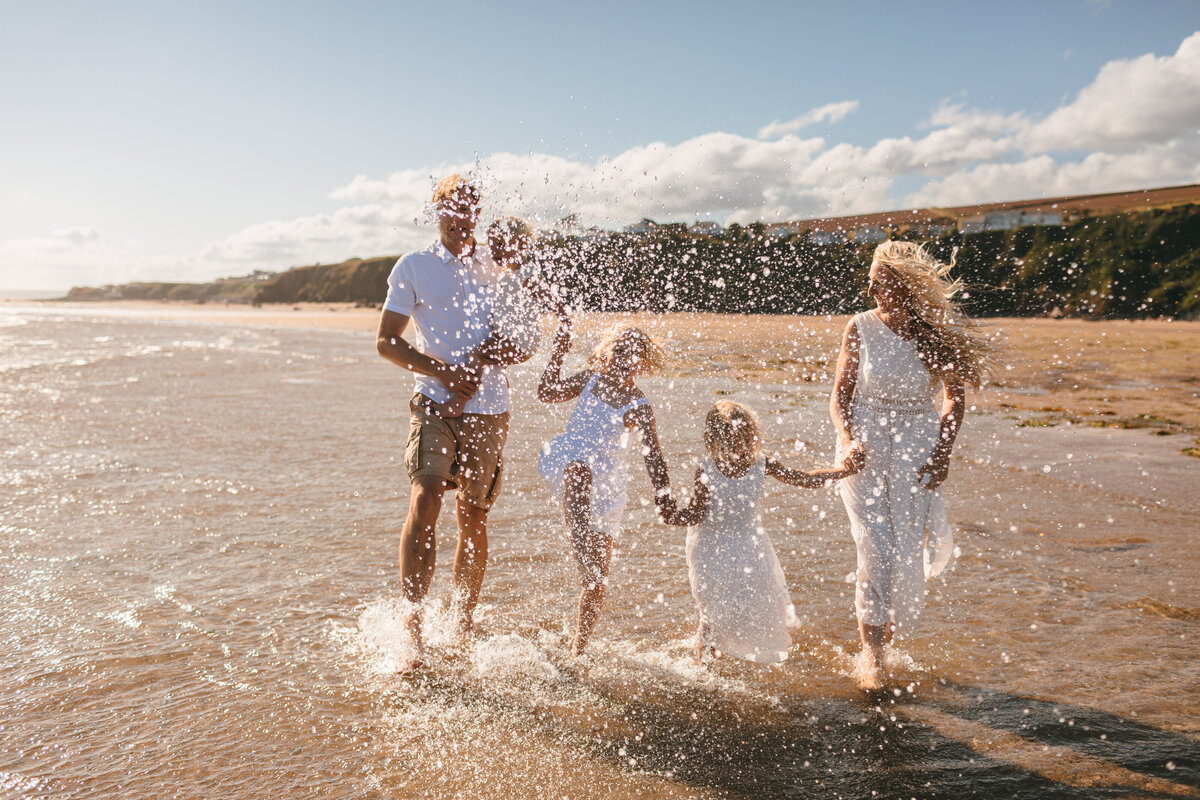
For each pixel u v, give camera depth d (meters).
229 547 4.41
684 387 9.19
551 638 3.22
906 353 2.88
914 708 2.58
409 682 2.80
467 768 2.23
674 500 3.10
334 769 2.22
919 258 2.93
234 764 2.24
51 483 5.90
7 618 3.35
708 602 2.94
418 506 3.12
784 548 4.37
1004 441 7.50
